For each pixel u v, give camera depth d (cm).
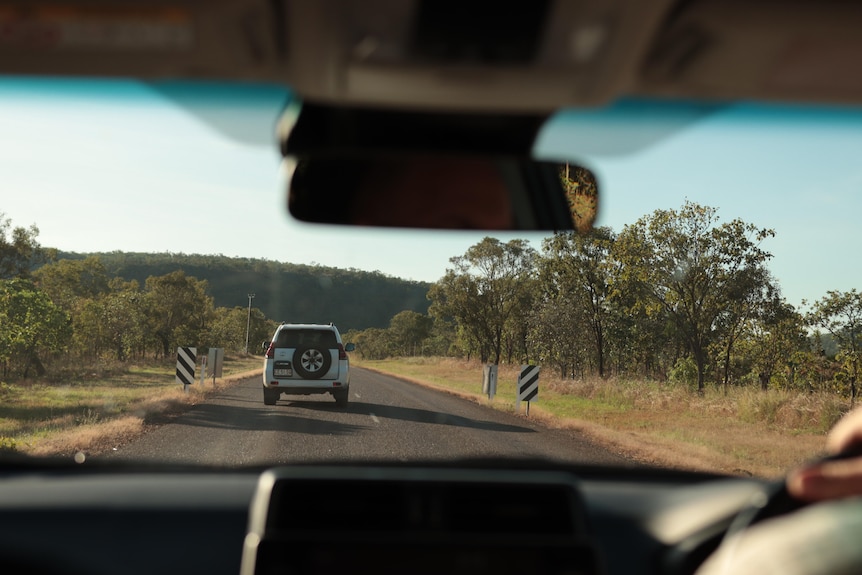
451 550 204
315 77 127
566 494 220
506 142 198
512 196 220
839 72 125
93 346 5594
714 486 324
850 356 2956
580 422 1488
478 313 5831
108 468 368
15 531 267
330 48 115
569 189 219
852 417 132
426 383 3388
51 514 275
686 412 1925
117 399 1983
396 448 1049
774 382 3541
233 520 278
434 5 106
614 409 2044
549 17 107
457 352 9838
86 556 260
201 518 278
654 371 5359
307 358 1716
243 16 109
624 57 117
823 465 121
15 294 3216
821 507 134
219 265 13338
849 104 145
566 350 4491
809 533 127
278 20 110
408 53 116
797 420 1592
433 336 12600
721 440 1300
